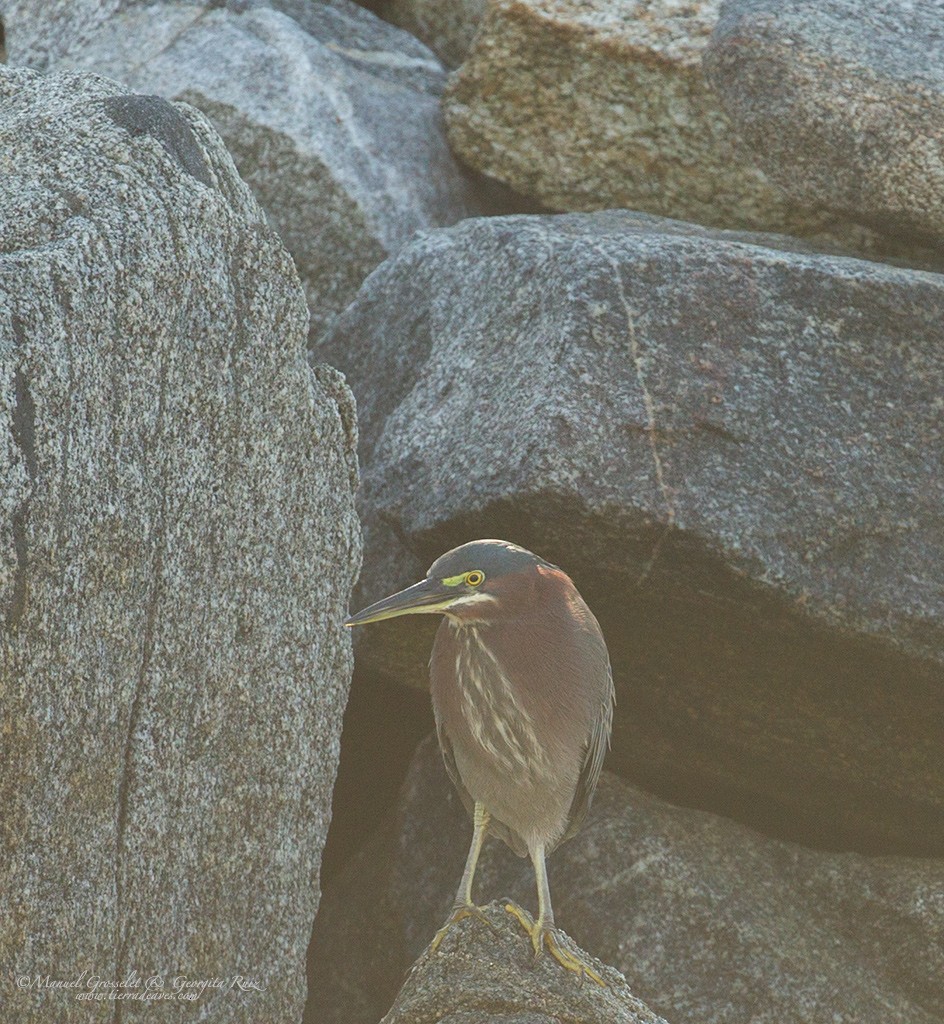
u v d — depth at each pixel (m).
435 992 7.82
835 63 12.01
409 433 11.17
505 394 10.46
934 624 9.78
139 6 16.16
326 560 8.78
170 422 7.70
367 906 12.49
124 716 7.50
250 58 15.37
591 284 10.34
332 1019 12.30
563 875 11.51
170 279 7.64
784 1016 10.73
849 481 9.94
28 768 6.97
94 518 7.18
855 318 10.48
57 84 8.42
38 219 7.42
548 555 10.05
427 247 12.71
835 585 9.73
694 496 9.66
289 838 8.58
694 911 11.17
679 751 11.87
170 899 7.84
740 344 10.29
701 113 14.69
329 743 8.84
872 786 11.41
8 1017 7.00
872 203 11.97
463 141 15.85
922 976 11.31
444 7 19.23
